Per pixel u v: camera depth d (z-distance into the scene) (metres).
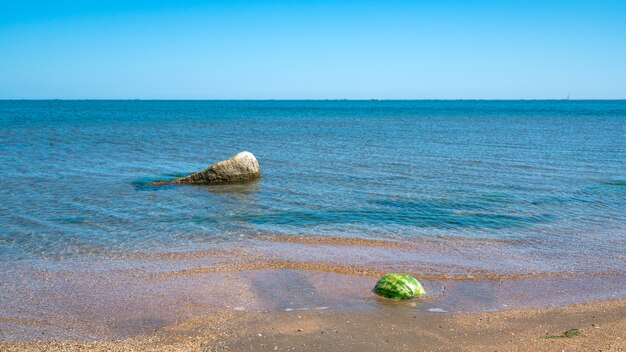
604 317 10.67
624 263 14.17
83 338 9.70
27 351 9.11
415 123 83.94
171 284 12.47
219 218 18.75
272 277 12.97
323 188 24.22
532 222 18.39
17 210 19.67
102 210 19.83
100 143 45.44
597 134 56.78
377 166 31.31
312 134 58.22
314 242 15.91
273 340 9.62
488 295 11.86
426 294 11.88
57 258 14.32
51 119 89.44
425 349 9.30
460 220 18.53
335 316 10.68
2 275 12.97
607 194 23.02
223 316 10.69
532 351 9.18
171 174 28.77
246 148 42.16
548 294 11.94
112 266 13.71
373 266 13.77
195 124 78.62
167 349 9.24
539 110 162.62
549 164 32.06
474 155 36.78
